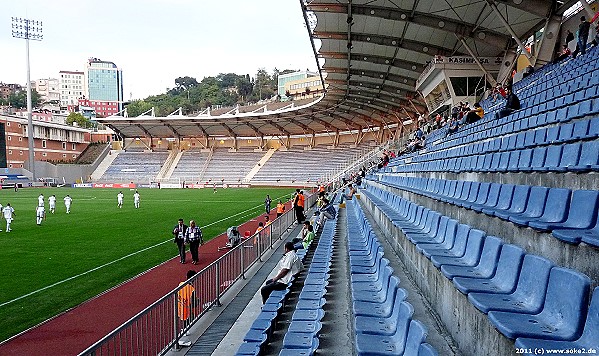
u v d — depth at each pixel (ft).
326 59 90.17
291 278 25.29
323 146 211.41
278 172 207.31
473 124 56.49
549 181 18.60
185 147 236.43
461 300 10.92
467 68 79.46
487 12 63.57
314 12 65.26
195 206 108.78
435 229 18.89
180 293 23.52
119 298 33.96
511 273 10.51
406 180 48.60
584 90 30.68
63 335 26.63
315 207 88.99
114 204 114.42
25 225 73.26
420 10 63.82
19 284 37.42
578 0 56.39
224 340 21.76
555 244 11.11
